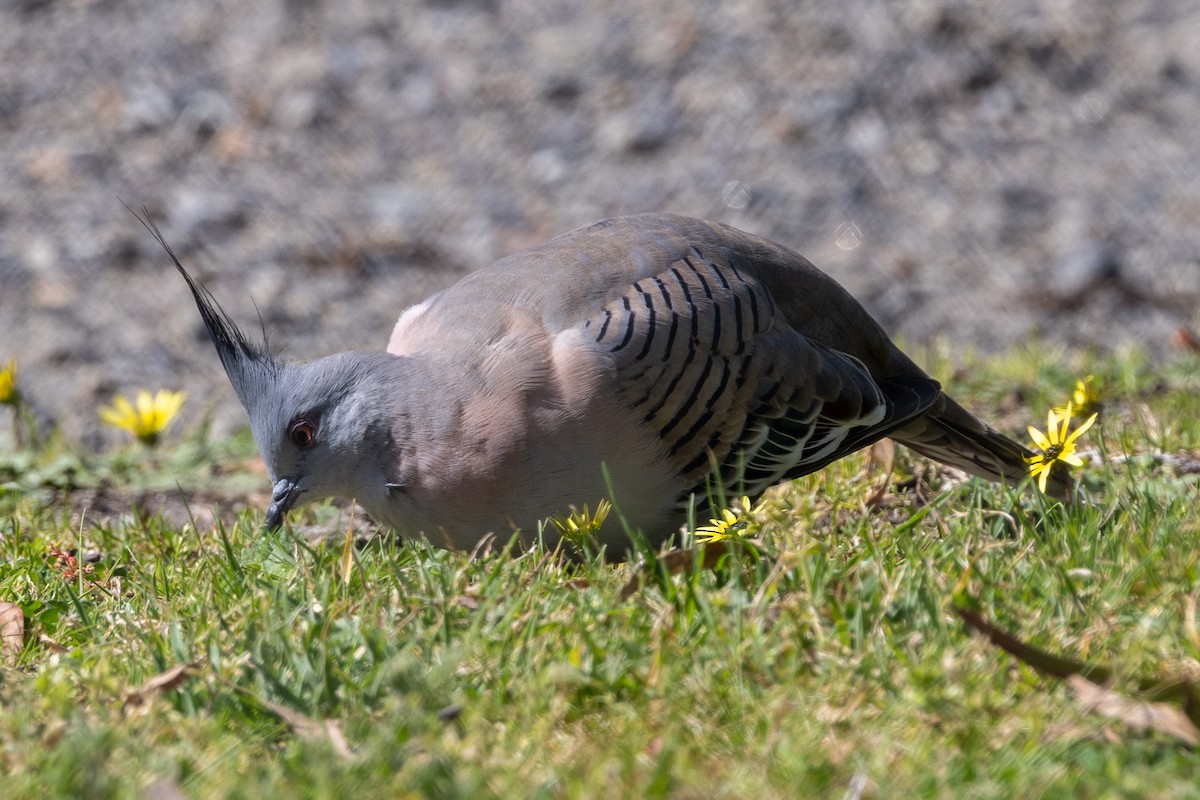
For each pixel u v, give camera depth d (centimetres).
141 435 1304
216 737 647
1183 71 2397
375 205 2197
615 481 889
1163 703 638
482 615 729
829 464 1002
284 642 711
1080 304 1931
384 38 2567
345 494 930
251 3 2638
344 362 919
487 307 905
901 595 725
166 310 1986
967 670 658
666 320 888
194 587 841
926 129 2311
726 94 2391
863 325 1020
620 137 2320
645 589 757
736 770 599
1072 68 2416
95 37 2556
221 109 2400
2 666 757
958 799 570
